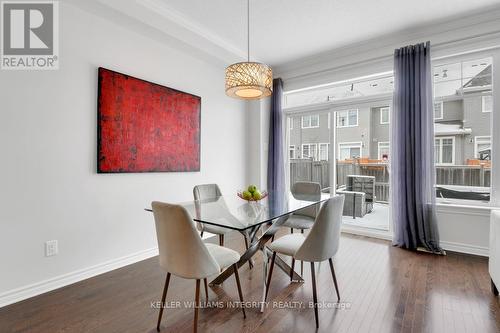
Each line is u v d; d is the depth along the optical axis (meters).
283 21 3.05
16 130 2.09
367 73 3.70
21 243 2.12
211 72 3.94
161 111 3.16
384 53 3.52
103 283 2.40
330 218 1.82
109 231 2.70
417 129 3.19
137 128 2.90
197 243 1.56
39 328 1.73
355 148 4.08
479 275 2.49
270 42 3.59
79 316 1.87
